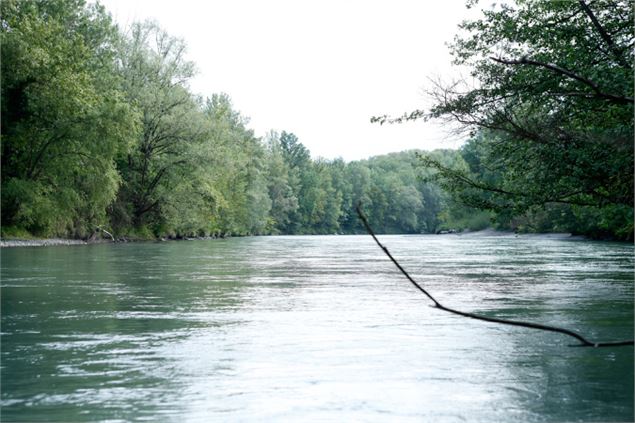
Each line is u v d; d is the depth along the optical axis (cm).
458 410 431
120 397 459
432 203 17062
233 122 9419
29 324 780
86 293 1127
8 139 3847
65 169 4075
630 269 1786
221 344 653
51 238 4272
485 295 1106
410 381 505
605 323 794
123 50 5441
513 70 1492
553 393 473
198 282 1355
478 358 591
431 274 1603
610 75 1253
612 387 492
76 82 3859
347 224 15788
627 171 1329
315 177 14462
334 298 1062
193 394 466
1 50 3597
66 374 526
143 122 5400
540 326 362
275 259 2408
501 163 1644
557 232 6178
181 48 5669
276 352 612
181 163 5584
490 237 6794
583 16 1490
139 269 1755
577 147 1436
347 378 514
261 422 404
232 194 8344
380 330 739
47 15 4316
